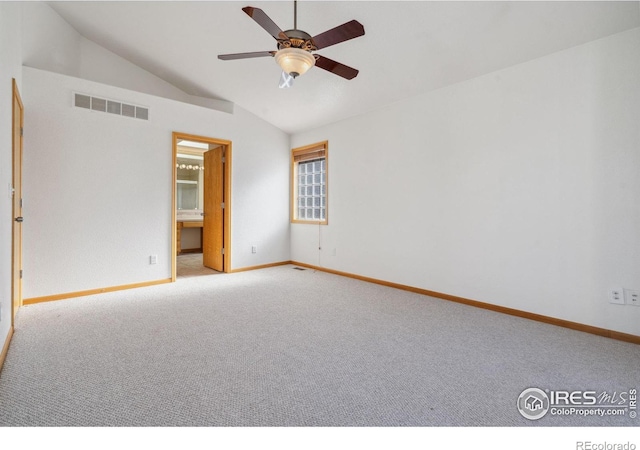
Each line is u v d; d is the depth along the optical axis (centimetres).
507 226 319
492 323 292
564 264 284
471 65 322
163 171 430
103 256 383
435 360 220
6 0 220
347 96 425
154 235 424
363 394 179
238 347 238
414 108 397
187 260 637
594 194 267
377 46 324
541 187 296
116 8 353
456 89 356
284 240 582
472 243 346
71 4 357
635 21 242
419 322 294
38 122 336
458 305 347
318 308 333
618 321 258
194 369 204
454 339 255
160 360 216
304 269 542
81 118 364
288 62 229
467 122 347
